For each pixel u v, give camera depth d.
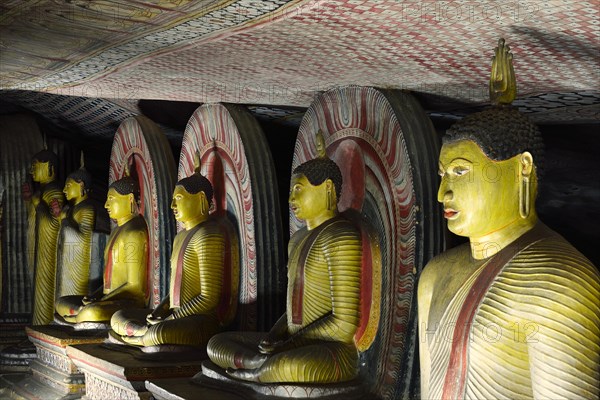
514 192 3.65
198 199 6.82
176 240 6.90
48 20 4.43
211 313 6.55
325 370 4.71
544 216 6.57
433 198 4.65
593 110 5.55
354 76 5.15
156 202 7.89
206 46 4.78
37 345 8.30
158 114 9.16
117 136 8.85
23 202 10.95
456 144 3.72
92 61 5.57
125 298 7.94
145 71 5.77
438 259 4.03
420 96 5.50
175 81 6.03
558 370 3.18
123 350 6.64
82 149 11.58
